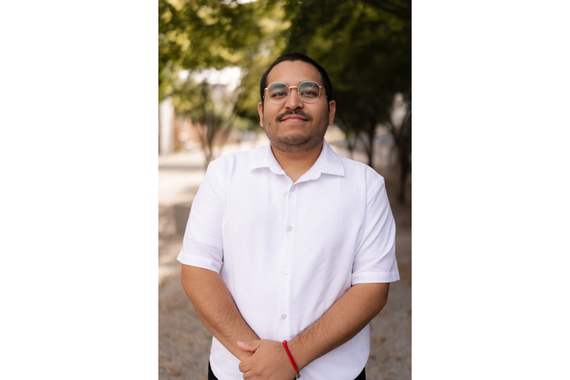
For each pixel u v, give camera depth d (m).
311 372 1.78
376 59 6.88
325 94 1.74
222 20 5.57
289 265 1.75
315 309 1.77
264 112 1.76
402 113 10.02
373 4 4.87
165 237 7.79
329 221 1.76
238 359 1.83
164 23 5.38
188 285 1.80
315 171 1.79
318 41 6.06
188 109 10.22
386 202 1.86
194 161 20.75
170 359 4.00
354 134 12.34
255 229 1.78
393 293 5.44
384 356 4.07
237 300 1.82
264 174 1.81
